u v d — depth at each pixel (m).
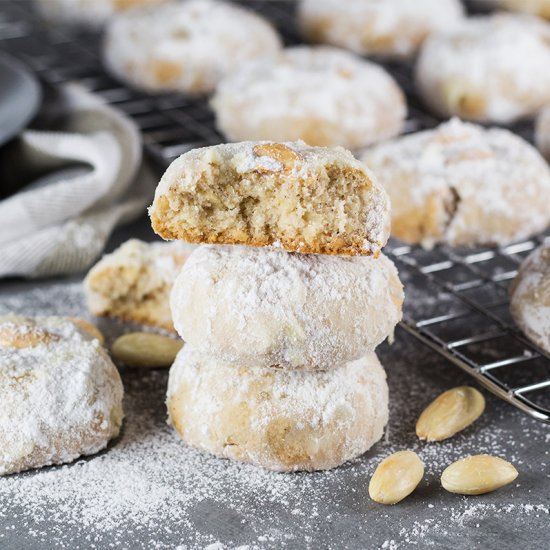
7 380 0.54
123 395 0.57
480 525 0.52
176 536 0.52
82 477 0.54
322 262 0.54
